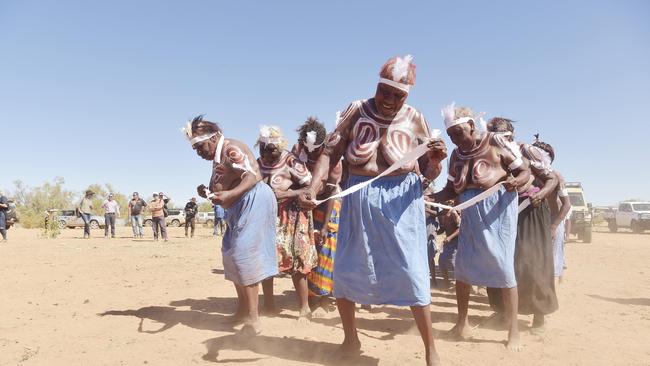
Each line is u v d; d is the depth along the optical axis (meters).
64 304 6.30
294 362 4.12
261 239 4.81
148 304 6.42
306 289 5.73
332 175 5.80
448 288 8.28
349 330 4.15
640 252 16.50
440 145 3.51
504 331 5.30
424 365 4.03
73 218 40.88
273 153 5.72
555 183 5.31
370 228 3.82
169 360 4.15
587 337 5.06
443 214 8.05
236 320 5.43
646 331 5.42
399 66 3.68
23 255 12.37
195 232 32.72
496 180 4.73
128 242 19.33
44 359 4.13
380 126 3.88
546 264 5.14
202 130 4.84
